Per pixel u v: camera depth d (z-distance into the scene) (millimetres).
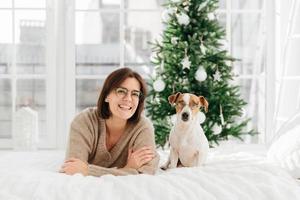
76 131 1913
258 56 3537
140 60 3678
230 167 1722
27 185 1409
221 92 2801
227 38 3457
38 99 3457
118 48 3613
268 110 3441
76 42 3549
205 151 2006
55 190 1385
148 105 2998
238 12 3473
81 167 1766
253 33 3529
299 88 3117
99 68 3590
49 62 3383
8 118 3438
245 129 3539
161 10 3508
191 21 2830
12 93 3395
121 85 1849
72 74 3416
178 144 1990
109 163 1983
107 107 1924
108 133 1985
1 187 1406
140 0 3668
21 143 3170
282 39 3359
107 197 1354
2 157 2291
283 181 1600
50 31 3369
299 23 3143
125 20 3658
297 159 1936
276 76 3416
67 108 3408
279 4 3379
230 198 1407
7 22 3393
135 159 1851
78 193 1370
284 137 2213
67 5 3381
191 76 2797
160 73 2861
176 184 1446
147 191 1401
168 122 2824
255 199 1446
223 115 2807
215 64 2842
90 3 3557
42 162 2143
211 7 2857
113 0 3639
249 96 3539
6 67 3414
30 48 3426
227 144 3186
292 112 3160
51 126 3406
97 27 3570
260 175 1583
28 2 3391
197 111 2008
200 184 1481
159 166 2154
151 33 3695
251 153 2572
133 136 1959
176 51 2820
